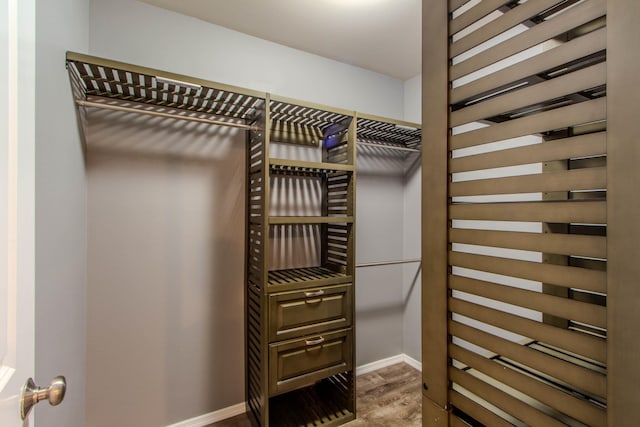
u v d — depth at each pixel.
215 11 1.81
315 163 1.85
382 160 2.65
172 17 1.81
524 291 0.62
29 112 0.66
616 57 0.48
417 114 2.65
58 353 1.14
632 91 0.46
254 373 1.89
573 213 0.55
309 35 2.05
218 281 1.96
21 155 0.62
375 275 2.63
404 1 1.72
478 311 0.71
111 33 1.66
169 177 1.82
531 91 0.61
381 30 1.99
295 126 2.20
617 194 0.48
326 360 1.86
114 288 1.69
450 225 0.78
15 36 0.60
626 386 0.46
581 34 0.60
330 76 2.36
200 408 1.91
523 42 0.62
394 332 2.73
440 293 0.79
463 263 0.74
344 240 2.06
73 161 1.34
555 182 0.57
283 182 2.19
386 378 2.49
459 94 0.75
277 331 1.72
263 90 2.09
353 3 1.73
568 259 0.71
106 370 1.67
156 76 1.42
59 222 1.15
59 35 1.15
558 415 0.59
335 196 2.20
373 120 2.08
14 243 0.59
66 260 1.25
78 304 1.46
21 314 0.61
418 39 2.09
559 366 0.56
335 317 1.90
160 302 1.80
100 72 1.53
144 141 1.76
